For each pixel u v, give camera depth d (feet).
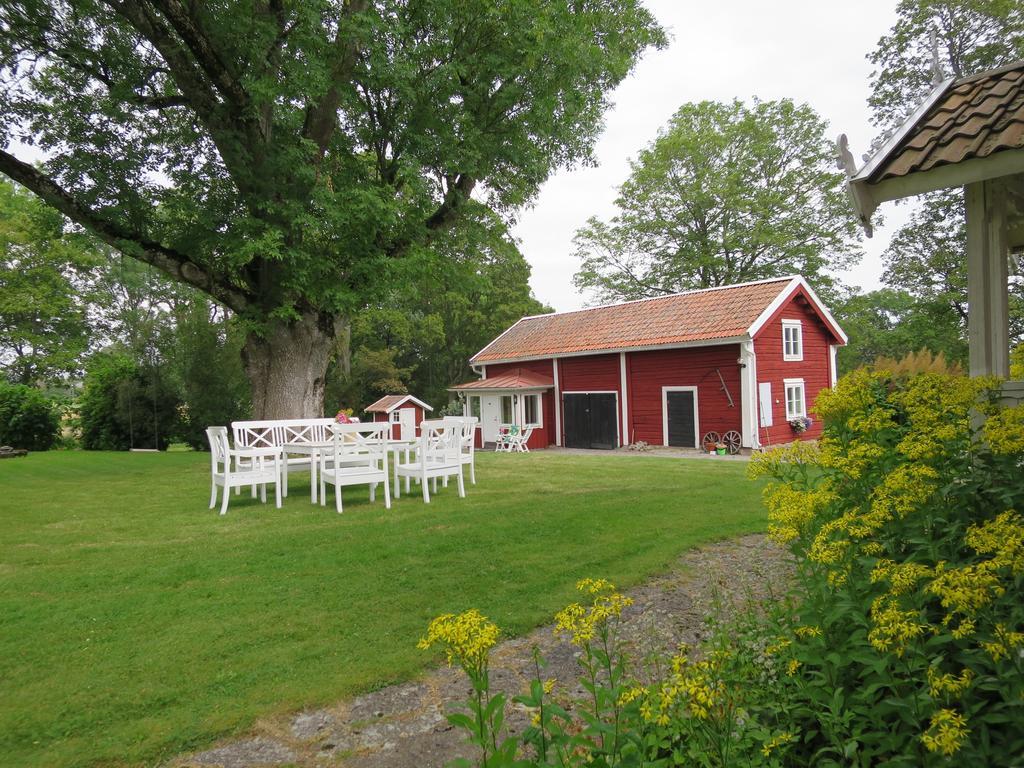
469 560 17.75
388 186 40.52
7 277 90.43
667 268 116.78
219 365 72.28
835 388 12.34
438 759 8.41
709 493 28.58
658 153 113.91
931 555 8.57
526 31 38.34
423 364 134.92
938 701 6.07
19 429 63.93
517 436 71.20
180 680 10.66
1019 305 62.95
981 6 66.23
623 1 46.57
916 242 71.92
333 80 36.63
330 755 8.56
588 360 73.10
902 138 12.94
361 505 27.37
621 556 17.76
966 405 11.16
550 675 10.78
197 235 37.81
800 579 9.81
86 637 12.59
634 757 5.90
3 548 19.98
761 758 6.31
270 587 15.69
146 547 19.94
